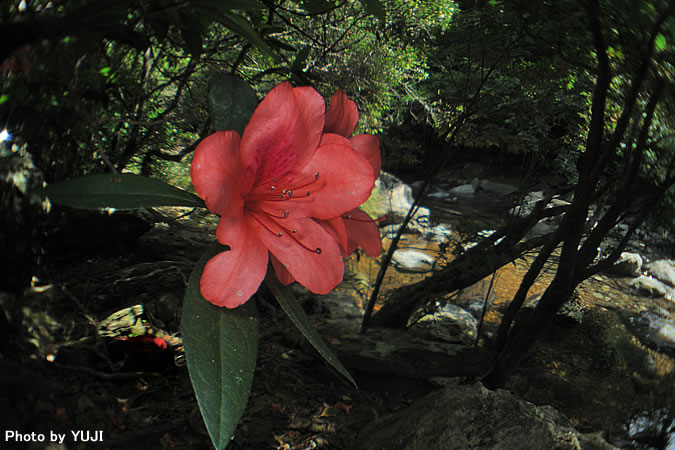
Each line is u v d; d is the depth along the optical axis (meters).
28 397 1.20
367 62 4.68
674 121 2.16
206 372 0.56
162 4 0.96
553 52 2.57
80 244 2.93
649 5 1.77
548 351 3.03
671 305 3.16
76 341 2.29
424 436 2.13
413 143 6.25
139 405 2.22
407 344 3.02
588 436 2.33
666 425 2.38
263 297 3.20
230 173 0.63
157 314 2.84
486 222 3.51
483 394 2.23
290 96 0.67
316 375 2.91
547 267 3.54
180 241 3.47
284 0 1.71
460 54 3.28
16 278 1.27
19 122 1.06
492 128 3.49
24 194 1.28
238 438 2.32
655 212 2.46
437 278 3.38
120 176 0.59
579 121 3.05
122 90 1.59
